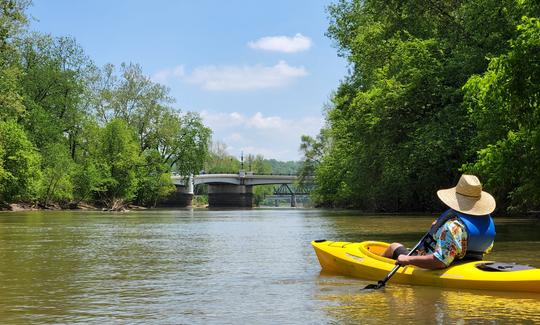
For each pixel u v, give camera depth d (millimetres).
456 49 26422
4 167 49656
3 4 33906
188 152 71250
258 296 6824
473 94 17672
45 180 55625
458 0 25719
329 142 75938
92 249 13367
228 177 95938
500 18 22469
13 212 49219
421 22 27047
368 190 43906
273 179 98438
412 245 12906
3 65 41844
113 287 7613
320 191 70500
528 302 6160
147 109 67438
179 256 11625
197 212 55000
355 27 41375
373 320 5395
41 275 8836
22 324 5379
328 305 6180
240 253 12156
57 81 58312
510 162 14945
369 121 29484
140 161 65062
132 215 42625
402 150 27656
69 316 5746
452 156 27781
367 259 8117
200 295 6941
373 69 33688
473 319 5395
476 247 7246
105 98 65938
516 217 26906
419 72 26016
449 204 7207
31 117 55062
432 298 6457
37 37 56906
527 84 12430
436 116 25922
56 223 28062
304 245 14242
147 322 5457
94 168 60812
